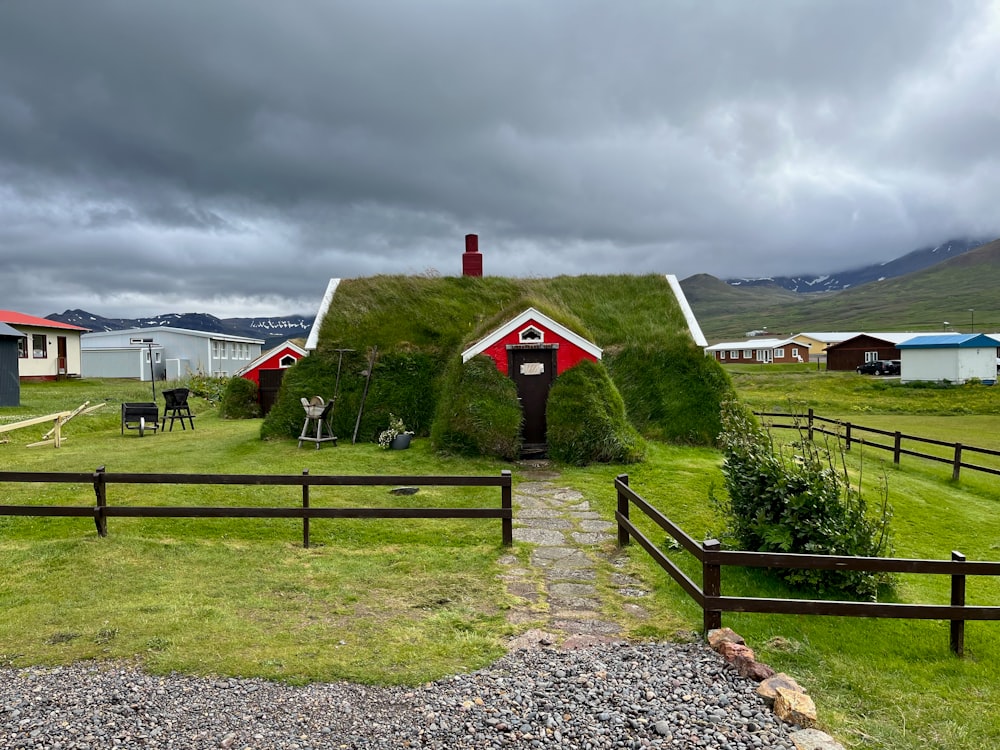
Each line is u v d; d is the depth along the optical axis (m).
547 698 5.16
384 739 4.66
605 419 15.30
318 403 16.91
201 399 34.25
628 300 21.59
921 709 5.40
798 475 8.29
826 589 7.91
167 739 4.64
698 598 6.49
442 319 20.09
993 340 50.75
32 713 4.91
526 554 9.06
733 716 4.92
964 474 17.73
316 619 6.83
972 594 8.93
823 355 96.50
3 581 7.82
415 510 9.22
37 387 37.06
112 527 9.89
